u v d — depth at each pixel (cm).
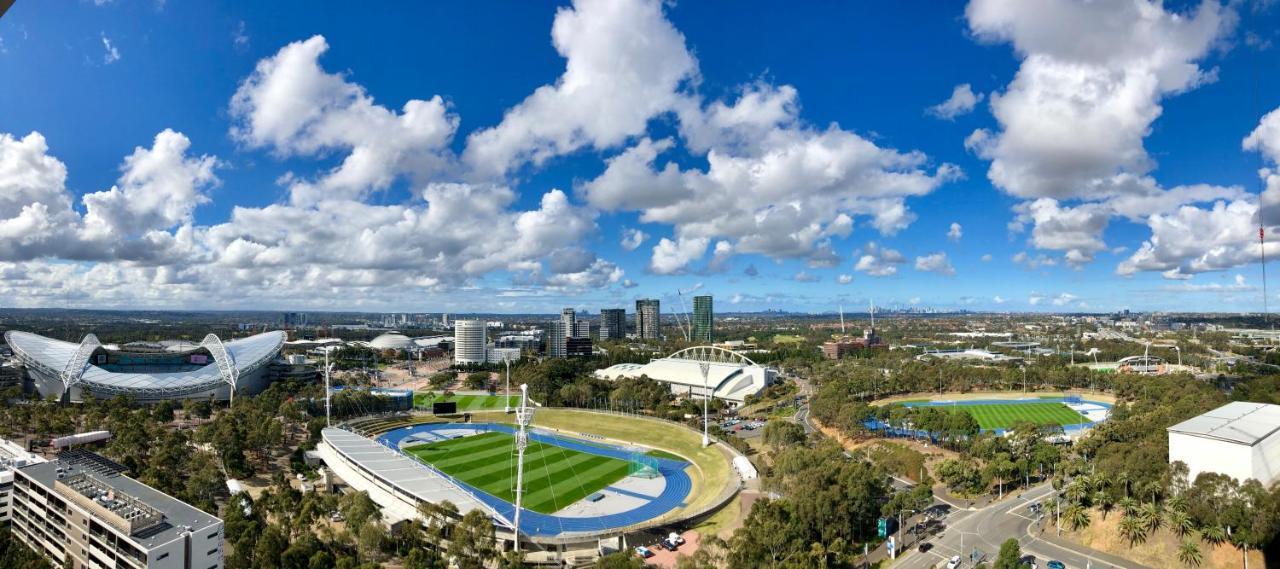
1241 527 15088
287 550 14650
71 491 16100
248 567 14938
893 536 17500
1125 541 16612
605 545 17538
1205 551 15538
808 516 16550
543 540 17700
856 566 16012
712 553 15900
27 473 17862
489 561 16712
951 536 17762
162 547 13762
